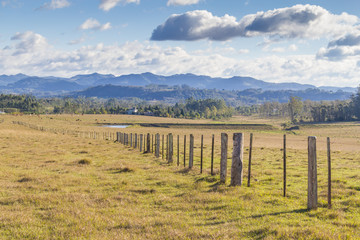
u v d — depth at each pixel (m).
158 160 25.89
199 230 8.27
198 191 13.47
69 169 20.45
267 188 14.20
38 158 27.02
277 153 38.59
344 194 12.92
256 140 84.75
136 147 39.44
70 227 8.83
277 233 7.66
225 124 180.88
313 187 10.15
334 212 9.46
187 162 25.25
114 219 9.63
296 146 63.06
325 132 147.50
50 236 8.16
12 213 10.12
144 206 11.41
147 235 8.02
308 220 9.05
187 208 10.95
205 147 44.72
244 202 11.29
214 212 10.31
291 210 10.20
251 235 7.89
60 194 12.97
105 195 12.85
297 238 7.42
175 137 85.44
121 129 128.00
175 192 13.74
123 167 20.88
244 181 15.99
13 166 21.91
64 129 106.62
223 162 15.18
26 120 160.25
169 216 9.81
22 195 12.62
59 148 37.28
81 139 57.69
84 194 12.98
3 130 78.31
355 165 25.94
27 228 8.76
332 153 42.47
